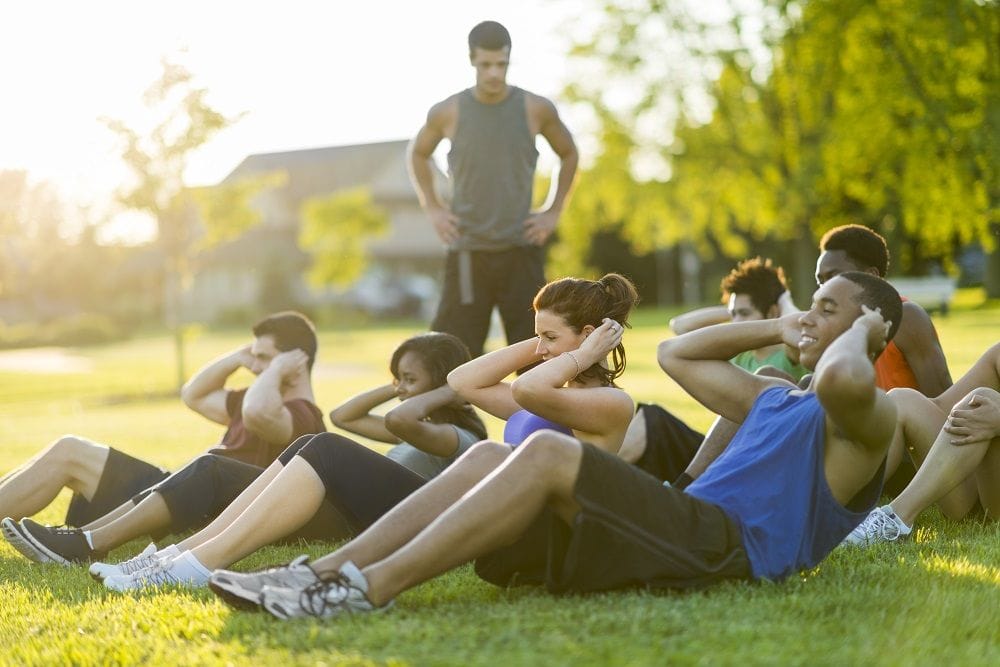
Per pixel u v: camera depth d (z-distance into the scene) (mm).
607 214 41062
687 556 4098
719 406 5000
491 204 9070
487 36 8781
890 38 27859
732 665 3375
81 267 66500
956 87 27047
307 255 72500
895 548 5258
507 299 9195
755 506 4312
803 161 32625
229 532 4867
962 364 17141
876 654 3482
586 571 4074
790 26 30641
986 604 4078
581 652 3473
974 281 53312
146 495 5898
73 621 4367
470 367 5383
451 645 3637
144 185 25719
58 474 6398
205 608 4324
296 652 3691
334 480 4840
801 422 4371
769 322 4930
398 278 74500
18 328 63969
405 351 6340
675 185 37500
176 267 27203
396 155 78375
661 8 34312
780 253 53625
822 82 30062
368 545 4133
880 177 30625
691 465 5805
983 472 5707
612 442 4715
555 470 3930
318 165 79938
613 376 4875
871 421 4102
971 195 28391
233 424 7051
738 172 35719
